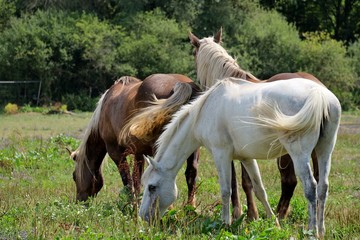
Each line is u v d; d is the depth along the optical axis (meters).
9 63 57.97
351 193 14.72
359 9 77.94
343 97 60.56
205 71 11.68
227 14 64.56
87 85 60.72
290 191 11.34
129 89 12.39
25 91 59.03
